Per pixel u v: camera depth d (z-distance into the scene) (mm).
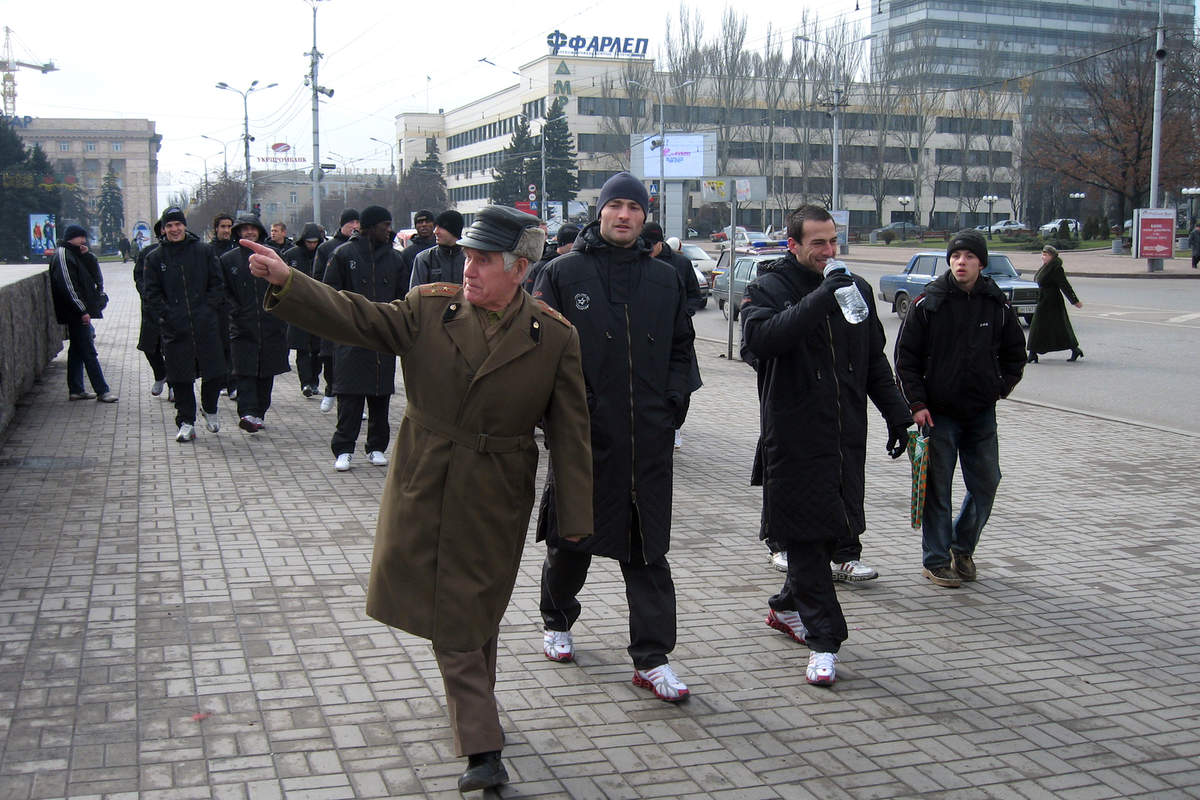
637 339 4168
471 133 109000
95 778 3488
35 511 6852
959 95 89875
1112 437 10477
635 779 3604
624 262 4242
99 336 18703
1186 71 52531
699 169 71125
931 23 104375
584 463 3650
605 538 4145
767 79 83438
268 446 9219
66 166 116875
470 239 3424
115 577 5562
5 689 4160
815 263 4547
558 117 84562
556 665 4578
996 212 98750
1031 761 3809
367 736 3846
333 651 4637
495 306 3527
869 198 94688
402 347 3510
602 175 90875
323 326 3314
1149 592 5809
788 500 4453
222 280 9414
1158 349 18203
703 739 3912
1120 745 3955
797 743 3902
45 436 9391
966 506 5941
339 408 8312
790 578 4582
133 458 8562
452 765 3650
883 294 25594
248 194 56250
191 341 9148
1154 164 36906
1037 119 76312
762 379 4648
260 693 4188
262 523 6695
